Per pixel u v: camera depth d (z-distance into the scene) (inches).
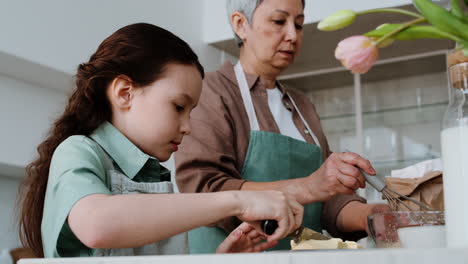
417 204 48.3
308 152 73.2
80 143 40.9
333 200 68.5
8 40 91.0
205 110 67.1
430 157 134.0
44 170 44.3
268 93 75.5
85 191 35.3
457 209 28.1
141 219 33.5
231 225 60.8
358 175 54.1
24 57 93.4
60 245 37.1
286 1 72.4
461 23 25.5
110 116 45.3
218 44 131.6
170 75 44.3
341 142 141.9
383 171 136.9
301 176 72.1
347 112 143.3
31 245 44.0
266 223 36.6
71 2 102.4
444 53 128.3
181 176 64.1
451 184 28.5
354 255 21.0
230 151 66.5
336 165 55.5
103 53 45.6
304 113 78.5
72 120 45.1
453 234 28.2
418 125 136.6
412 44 127.0
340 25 27.1
